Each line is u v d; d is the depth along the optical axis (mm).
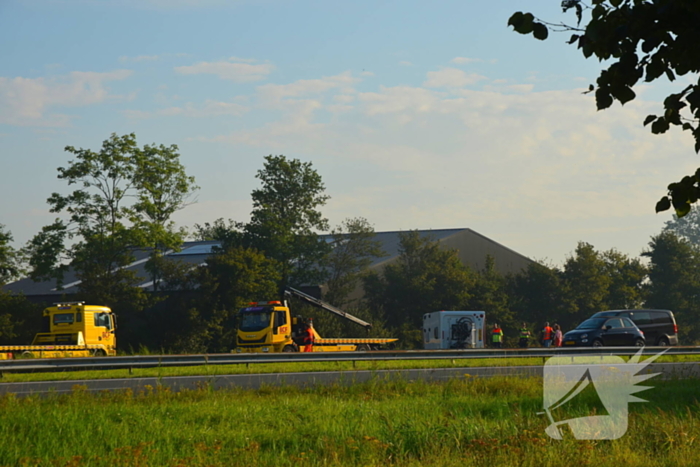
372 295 160500
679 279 189250
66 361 62969
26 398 36969
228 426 29109
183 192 142000
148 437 26422
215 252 154750
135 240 135000
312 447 25062
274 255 153875
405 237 168375
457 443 24172
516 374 59188
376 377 49188
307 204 158375
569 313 174375
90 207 137125
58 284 140750
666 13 12250
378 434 26453
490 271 174500
